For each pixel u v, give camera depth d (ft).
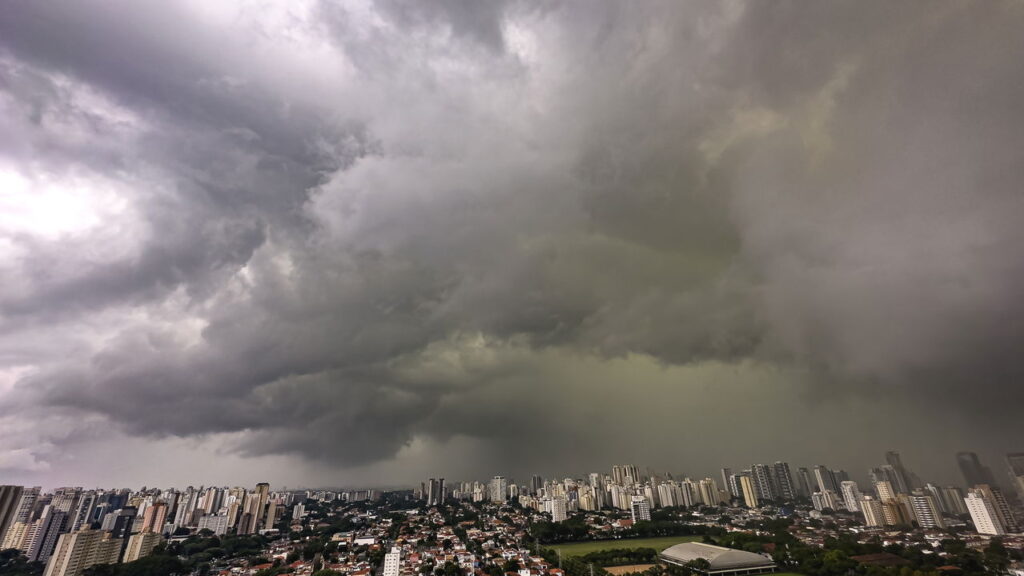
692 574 528.22
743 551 577.02
